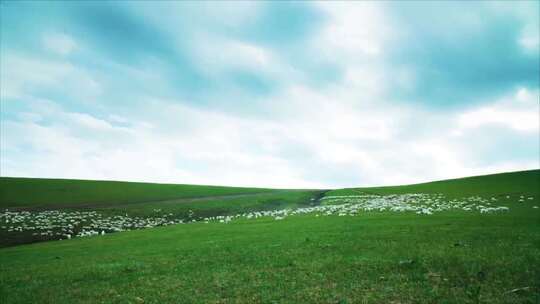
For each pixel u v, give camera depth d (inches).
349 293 536.4
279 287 589.6
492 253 729.0
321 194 4852.4
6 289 721.6
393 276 607.5
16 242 1987.0
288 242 1064.8
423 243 894.4
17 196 3673.7
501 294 492.4
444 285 547.5
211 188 5408.5
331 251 864.3
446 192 3627.0
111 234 2054.6
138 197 4035.4
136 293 618.5
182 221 2810.0
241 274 695.7
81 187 4426.7
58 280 772.6
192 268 788.6
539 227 1117.1
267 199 4165.8
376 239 1005.2
